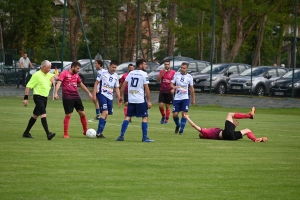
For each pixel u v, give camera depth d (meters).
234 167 25.66
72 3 129.25
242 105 75.88
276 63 89.88
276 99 74.62
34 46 122.81
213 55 86.12
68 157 27.23
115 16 143.50
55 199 19.16
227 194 20.45
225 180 22.80
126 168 24.80
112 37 145.12
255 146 33.16
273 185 22.06
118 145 32.22
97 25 140.62
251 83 79.88
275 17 94.31
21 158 26.64
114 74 37.81
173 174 23.73
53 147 30.56
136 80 34.16
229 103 76.62
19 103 68.50
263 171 24.83
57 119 48.41
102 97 37.06
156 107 71.81
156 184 21.78
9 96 81.94
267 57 90.94
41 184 21.28
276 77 82.69
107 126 44.34
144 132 34.38
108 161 26.41
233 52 90.31
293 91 76.88
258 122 52.09
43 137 35.09
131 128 43.50
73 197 19.47
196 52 90.75
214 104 77.56
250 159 27.98
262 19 102.56
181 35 107.06
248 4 92.69
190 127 45.72
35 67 100.19
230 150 31.03
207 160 27.36
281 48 122.88
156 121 51.12
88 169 24.31
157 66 94.38
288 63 88.81
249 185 21.98
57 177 22.55
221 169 25.08
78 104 35.78
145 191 20.59
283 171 24.94
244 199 19.81
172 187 21.34
